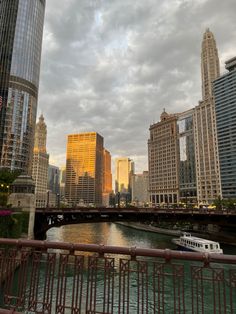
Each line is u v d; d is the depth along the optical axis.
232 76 190.50
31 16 158.88
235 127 185.38
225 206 133.25
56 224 61.75
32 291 6.45
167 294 24.36
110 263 6.15
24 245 6.54
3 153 135.38
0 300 15.52
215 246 59.72
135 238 96.62
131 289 22.84
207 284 26.19
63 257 6.46
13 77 144.62
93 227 154.38
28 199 56.50
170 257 5.59
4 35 147.38
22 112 146.00
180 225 120.56
